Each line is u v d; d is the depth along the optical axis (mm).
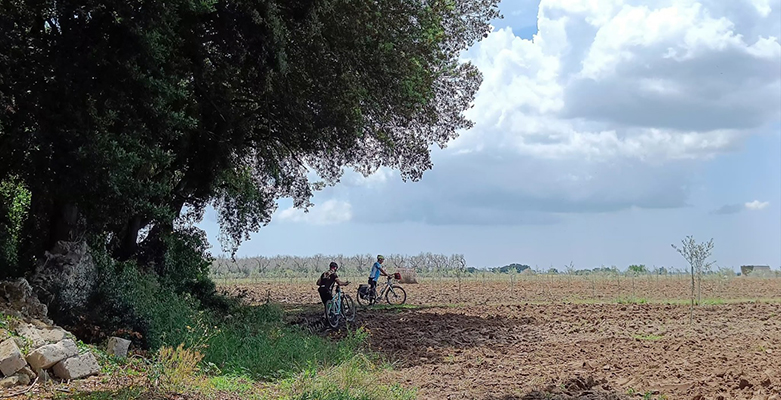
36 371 10961
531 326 23828
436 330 22656
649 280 52156
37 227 17844
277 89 21203
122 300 16109
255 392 12078
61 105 15453
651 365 14828
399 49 22812
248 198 27516
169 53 17406
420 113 26875
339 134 22156
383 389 12148
